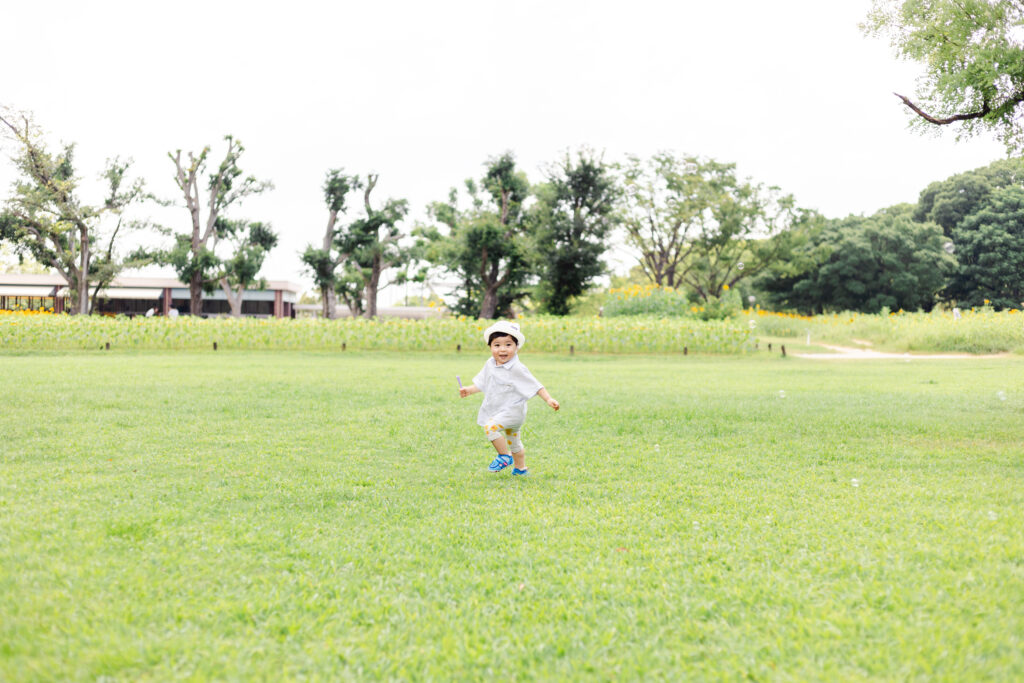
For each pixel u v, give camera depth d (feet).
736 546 11.16
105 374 40.47
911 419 25.09
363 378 40.37
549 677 7.11
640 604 8.96
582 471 17.07
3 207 116.37
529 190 133.90
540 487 15.49
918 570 9.90
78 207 122.93
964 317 82.89
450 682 7.00
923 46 25.76
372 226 150.92
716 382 40.09
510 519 12.80
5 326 70.90
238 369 46.37
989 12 24.08
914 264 156.56
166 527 11.83
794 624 8.20
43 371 42.22
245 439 20.68
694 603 8.84
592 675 7.15
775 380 41.47
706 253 146.72
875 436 22.00
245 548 10.89
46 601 8.50
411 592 9.34
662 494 14.69
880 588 9.25
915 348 75.56
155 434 21.16
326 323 74.49
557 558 10.62
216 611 8.46
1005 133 25.57
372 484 15.57
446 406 28.53
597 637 7.98
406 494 14.70
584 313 141.59
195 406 27.12
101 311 160.45
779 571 10.00
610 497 14.60
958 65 25.04
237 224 144.66
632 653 7.60
